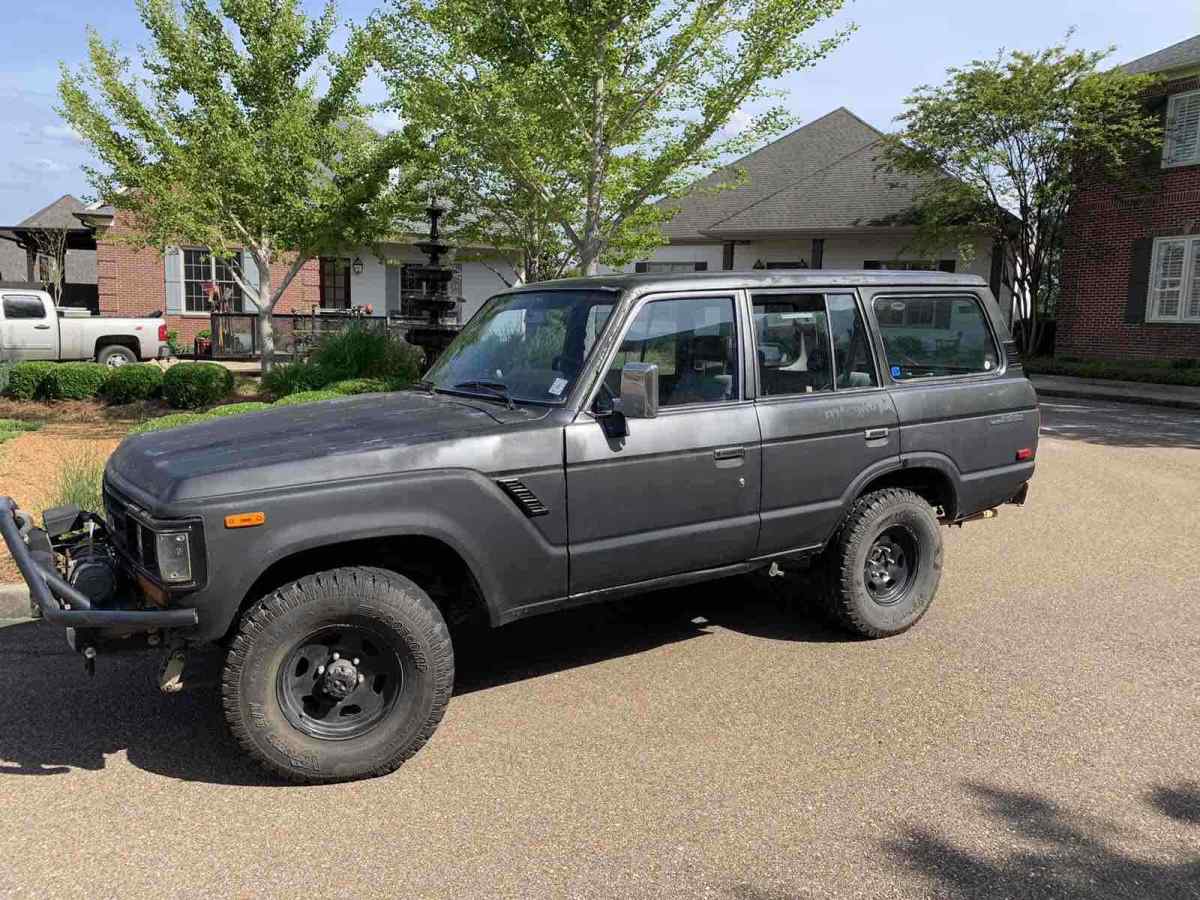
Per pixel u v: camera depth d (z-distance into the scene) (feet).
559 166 44.55
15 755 12.76
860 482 16.53
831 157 94.79
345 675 11.94
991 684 15.24
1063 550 23.59
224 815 11.27
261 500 11.37
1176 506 28.55
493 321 16.44
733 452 14.90
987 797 11.68
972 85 74.13
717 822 11.10
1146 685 15.21
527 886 9.84
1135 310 74.49
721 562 15.34
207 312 78.18
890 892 9.75
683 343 14.75
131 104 42.63
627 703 14.51
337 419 13.75
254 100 46.16
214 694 14.83
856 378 16.71
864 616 16.84
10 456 30.32
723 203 93.35
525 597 13.44
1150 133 71.26
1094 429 45.65
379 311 85.40
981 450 18.17
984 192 77.05
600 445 13.65
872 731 13.52
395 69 42.83
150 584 11.60
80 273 111.96
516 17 38.88
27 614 18.10
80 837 10.76
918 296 17.57
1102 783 12.05
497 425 13.21
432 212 49.65
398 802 11.58
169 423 29.37
